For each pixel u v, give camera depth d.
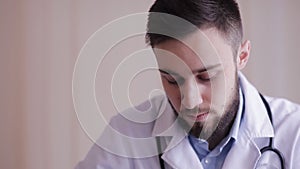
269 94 1.45
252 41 1.44
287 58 1.45
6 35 1.50
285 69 1.45
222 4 0.78
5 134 1.52
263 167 0.89
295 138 0.92
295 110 0.98
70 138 1.50
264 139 0.92
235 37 0.80
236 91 0.89
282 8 1.44
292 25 1.44
